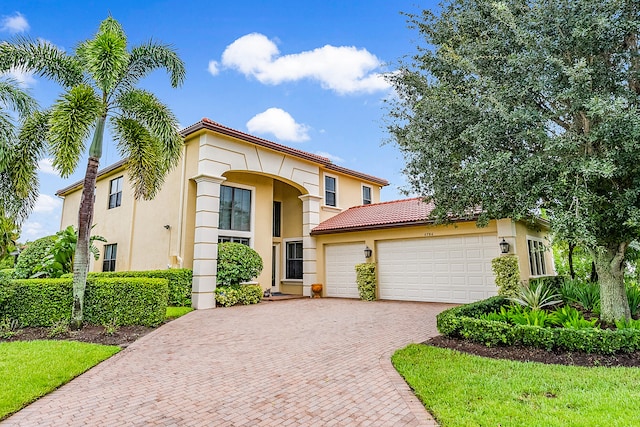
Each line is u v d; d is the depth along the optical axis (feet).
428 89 23.77
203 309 39.93
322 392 15.26
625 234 21.65
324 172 60.49
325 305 42.93
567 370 16.51
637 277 43.98
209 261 41.78
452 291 42.83
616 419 11.53
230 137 44.96
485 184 21.27
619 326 20.51
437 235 43.96
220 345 23.75
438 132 23.32
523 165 18.86
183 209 43.93
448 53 22.39
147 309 29.40
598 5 17.72
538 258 48.47
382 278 48.80
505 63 21.25
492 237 40.60
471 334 21.47
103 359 20.68
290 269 59.41
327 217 59.21
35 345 22.43
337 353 21.33
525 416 12.05
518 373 16.26
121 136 31.58
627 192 18.38
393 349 21.77
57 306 28.35
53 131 25.18
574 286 35.60
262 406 13.97
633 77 18.86
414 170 26.04
